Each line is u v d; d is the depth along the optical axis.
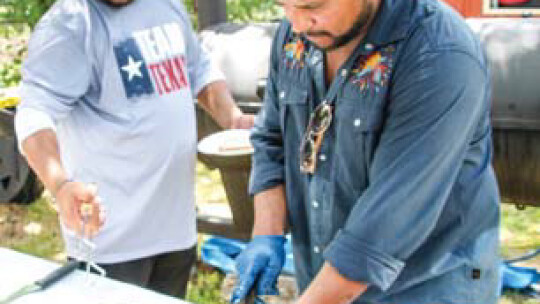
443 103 1.14
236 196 3.09
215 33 3.51
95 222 1.59
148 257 2.11
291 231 1.60
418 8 1.21
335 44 1.21
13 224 4.39
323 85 1.36
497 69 2.88
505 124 2.87
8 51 5.66
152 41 1.99
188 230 2.19
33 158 1.73
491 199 1.39
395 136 1.19
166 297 1.38
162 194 2.06
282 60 1.45
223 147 2.68
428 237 1.35
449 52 1.15
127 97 1.94
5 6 5.50
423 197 1.19
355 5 1.15
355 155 1.29
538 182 2.94
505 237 3.89
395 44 1.20
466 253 1.39
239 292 1.45
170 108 2.02
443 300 1.42
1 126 4.29
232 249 3.66
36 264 1.53
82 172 1.99
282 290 3.06
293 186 1.53
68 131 1.97
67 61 1.81
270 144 1.63
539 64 2.82
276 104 1.58
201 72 2.30
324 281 1.25
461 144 1.18
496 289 1.50
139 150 1.98
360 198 1.24
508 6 3.79
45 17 1.86
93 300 1.36
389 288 1.40
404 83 1.18
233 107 2.31
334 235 1.42
